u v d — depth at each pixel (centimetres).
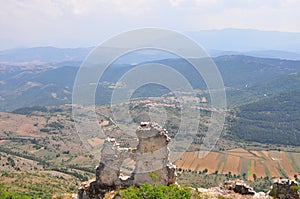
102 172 1938
